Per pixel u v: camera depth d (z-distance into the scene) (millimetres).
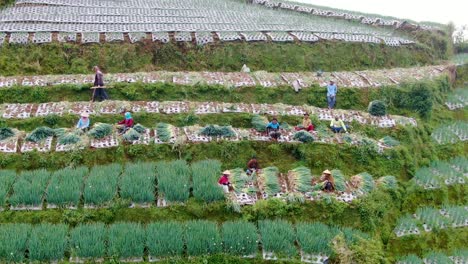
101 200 19422
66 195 19328
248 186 21031
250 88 27719
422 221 22281
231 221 19375
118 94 26203
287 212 20141
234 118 24984
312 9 41219
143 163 21516
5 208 19031
